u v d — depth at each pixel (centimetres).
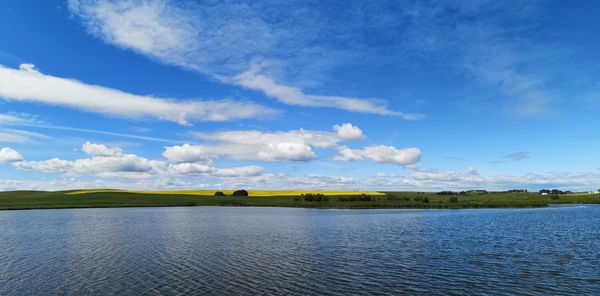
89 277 3406
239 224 7969
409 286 3122
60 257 4328
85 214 10906
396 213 11188
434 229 6938
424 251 4659
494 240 5534
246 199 17762
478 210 12544
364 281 3275
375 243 5294
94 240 5641
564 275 3459
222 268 3747
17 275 3497
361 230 6838
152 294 2894
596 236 5900
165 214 10875
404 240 5572
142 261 4084
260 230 6869
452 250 4725
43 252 4659
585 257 4256
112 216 10169
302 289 3036
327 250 4738
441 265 3872
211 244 5228
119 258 4250
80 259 4206
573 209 12781
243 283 3203
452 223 8038
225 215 10481
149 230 6900
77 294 2912
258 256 4359
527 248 4850
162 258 4244
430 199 17438
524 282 3238
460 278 3369
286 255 4416
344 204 14775
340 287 3091
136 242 5431
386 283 3212
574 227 7169
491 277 3403
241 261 4075
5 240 5681
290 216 10119
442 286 3120
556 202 16538
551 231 6556
